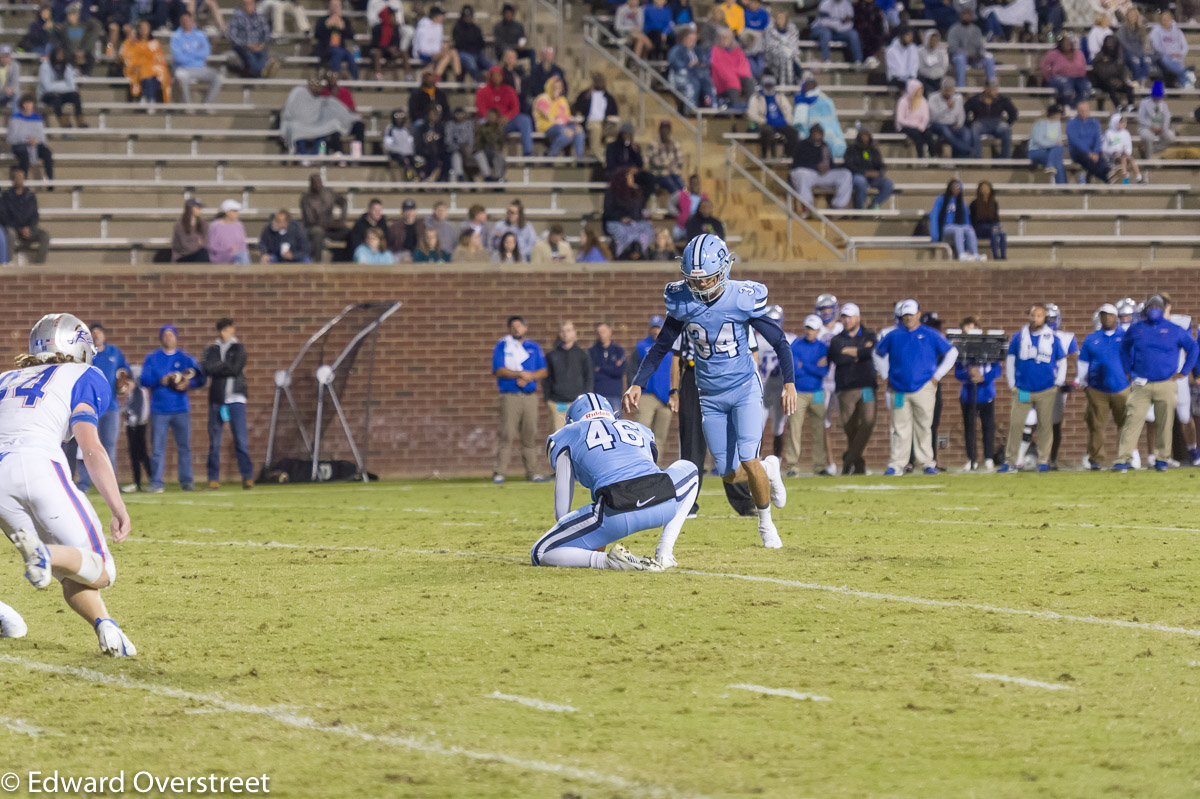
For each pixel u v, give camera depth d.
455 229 51.12
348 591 18.69
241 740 11.02
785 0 67.38
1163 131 62.94
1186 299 53.28
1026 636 14.88
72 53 55.62
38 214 48.47
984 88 63.62
